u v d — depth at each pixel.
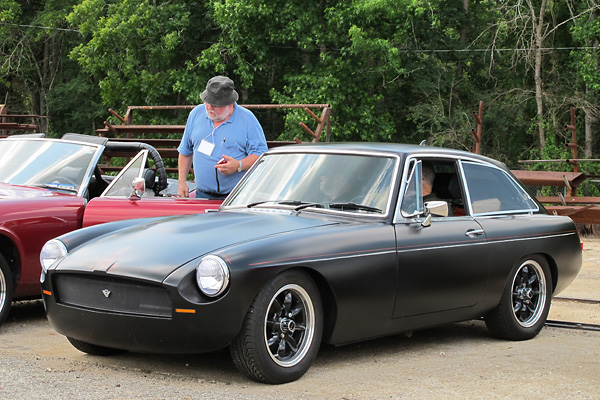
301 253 4.56
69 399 4.05
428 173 5.73
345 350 5.64
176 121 32.56
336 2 30.94
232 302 4.25
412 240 5.26
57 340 5.75
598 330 6.82
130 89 33.12
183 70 32.53
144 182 6.43
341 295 4.77
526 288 6.36
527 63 34.94
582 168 29.97
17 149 7.41
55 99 39.81
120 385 4.37
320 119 13.59
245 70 30.86
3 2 39.19
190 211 6.18
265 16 30.61
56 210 6.44
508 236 6.06
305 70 31.48
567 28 35.09
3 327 6.27
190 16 33.38
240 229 4.78
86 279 4.61
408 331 5.48
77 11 34.16
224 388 4.35
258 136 6.98
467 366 5.18
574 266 6.80
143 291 4.38
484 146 35.12
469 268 5.68
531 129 33.50
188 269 4.29
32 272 6.27
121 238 4.88
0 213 6.07
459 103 35.47
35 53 43.34
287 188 5.52
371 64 32.94
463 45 35.38
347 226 5.00
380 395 4.32
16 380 4.42
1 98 43.31
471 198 6.03
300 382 4.56
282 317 4.58
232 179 6.85
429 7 30.78
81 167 7.14
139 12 32.75
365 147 5.61
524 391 4.50
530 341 6.26
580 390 4.55
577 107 32.66
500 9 35.62
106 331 4.49
